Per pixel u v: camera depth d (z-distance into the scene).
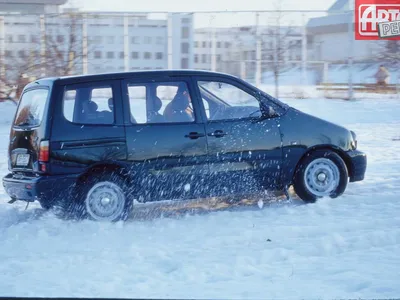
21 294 5.71
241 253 6.88
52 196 8.35
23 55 23.45
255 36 26.72
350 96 25.86
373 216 8.30
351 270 6.18
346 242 7.11
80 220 8.45
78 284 6.00
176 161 8.64
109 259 6.82
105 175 8.50
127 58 25.70
